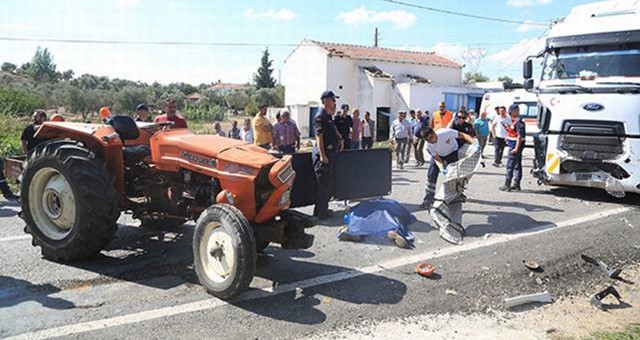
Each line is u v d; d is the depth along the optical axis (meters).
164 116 8.34
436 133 8.01
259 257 5.79
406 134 14.42
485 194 9.95
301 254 6.04
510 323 4.39
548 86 9.98
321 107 7.55
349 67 32.22
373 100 31.34
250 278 4.54
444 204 6.91
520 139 10.12
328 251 6.16
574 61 9.73
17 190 10.20
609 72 9.30
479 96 33.41
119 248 6.18
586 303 4.88
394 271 5.51
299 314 4.42
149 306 4.54
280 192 4.95
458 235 6.72
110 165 5.81
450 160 8.09
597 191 10.30
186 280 5.17
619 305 4.84
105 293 4.82
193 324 4.21
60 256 5.60
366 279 5.27
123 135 5.89
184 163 5.36
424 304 4.70
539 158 10.05
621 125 8.77
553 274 5.55
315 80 32.12
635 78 9.03
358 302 4.70
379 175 8.20
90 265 5.58
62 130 5.99
